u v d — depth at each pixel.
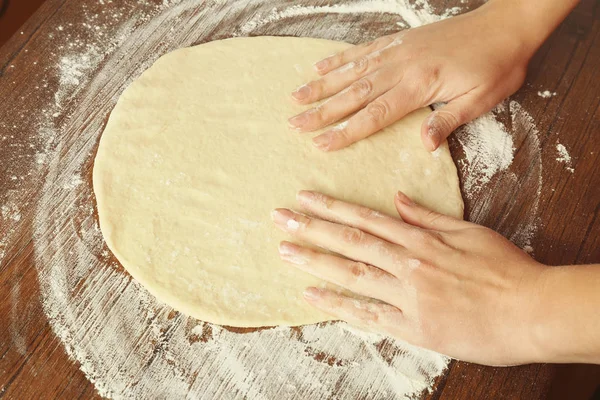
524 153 0.63
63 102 0.63
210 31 0.67
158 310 0.56
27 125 0.62
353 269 0.54
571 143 0.63
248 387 0.54
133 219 0.57
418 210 0.57
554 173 0.62
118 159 0.59
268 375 0.54
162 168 0.59
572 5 0.63
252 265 0.56
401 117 0.61
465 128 0.63
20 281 0.56
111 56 0.65
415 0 0.70
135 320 0.55
